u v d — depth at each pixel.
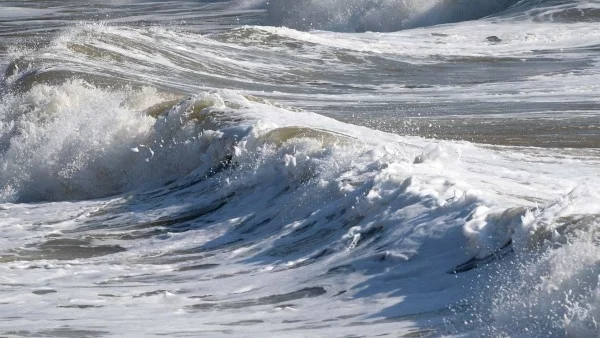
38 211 37.72
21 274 26.25
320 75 88.25
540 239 18.59
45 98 52.84
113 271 26.23
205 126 41.00
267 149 35.19
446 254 20.59
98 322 19.55
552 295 15.99
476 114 59.38
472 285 18.56
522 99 67.62
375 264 21.73
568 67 88.75
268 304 20.72
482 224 20.47
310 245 25.39
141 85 68.31
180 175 40.06
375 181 26.73
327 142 35.06
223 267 25.59
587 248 17.02
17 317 20.48
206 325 18.94
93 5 186.75
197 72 82.94
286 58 94.81
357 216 25.48
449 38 113.31
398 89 80.25
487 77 85.56
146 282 24.48
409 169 27.50
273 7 160.25
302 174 31.69
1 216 37.09
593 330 14.45
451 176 28.00
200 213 33.72
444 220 22.28
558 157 40.16
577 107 60.88
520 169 35.72
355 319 18.36
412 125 53.81
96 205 37.72
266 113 41.75
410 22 145.38
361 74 89.56
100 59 79.81
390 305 18.94
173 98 50.31
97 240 31.55
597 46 102.69
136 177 41.84
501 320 16.05
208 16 171.75
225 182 35.09
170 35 95.25
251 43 99.31
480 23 124.12
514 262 18.44
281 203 30.69
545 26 118.38
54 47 81.81
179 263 26.94
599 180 33.97
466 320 16.70
